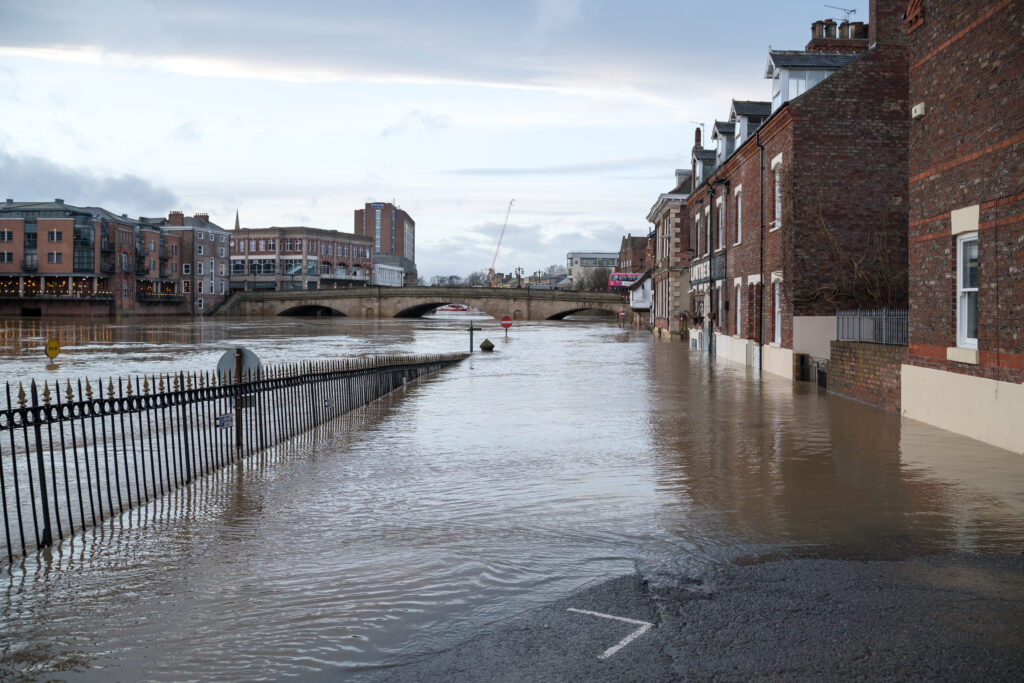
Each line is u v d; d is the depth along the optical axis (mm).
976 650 4988
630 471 10633
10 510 8938
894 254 22797
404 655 5051
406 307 113000
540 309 103250
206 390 10719
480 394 20109
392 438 13414
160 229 120062
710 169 39094
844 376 19297
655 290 64000
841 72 22734
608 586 6211
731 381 23172
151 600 5996
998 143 11875
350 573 6582
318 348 45875
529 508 8680
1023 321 11320
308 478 10266
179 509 8703
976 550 7082
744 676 4688
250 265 150000
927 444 12469
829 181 22766
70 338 55031
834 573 6457
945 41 13461
